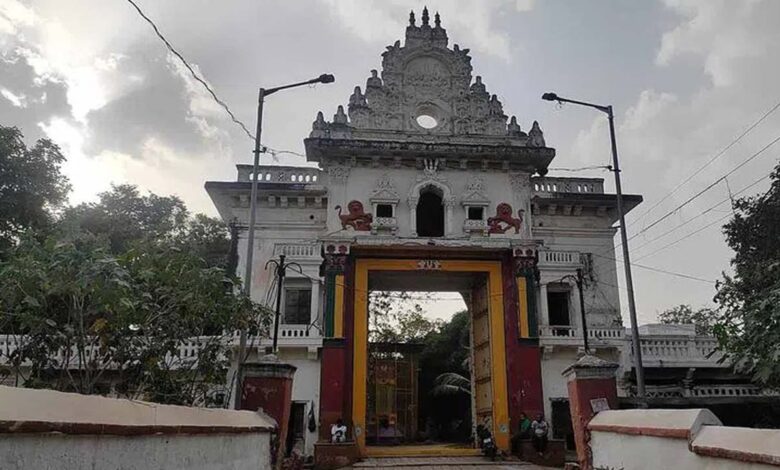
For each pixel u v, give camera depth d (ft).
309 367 69.62
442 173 78.13
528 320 71.92
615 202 81.35
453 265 74.43
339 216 74.95
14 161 67.26
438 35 85.46
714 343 73.61
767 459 13.76
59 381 28.07
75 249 25.23
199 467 20.95
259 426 29.30
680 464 18.51
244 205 79.05
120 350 29.35
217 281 33.88
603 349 73.00
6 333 30.99
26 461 11.25
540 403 69.05
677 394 71.20
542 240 75.10
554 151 78.33
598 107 57.31
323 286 73.36
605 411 27.35
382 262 73.87
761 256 65.77
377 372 99.81
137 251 31.14
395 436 95.81
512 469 56.08
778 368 25.98
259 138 54.29
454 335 126.93
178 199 103.14
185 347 47.14
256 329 41.32
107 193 98.84
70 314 27.61
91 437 13.58
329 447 60.08
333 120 79.61
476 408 79.36
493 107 82.58
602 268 80.64
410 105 82.17
